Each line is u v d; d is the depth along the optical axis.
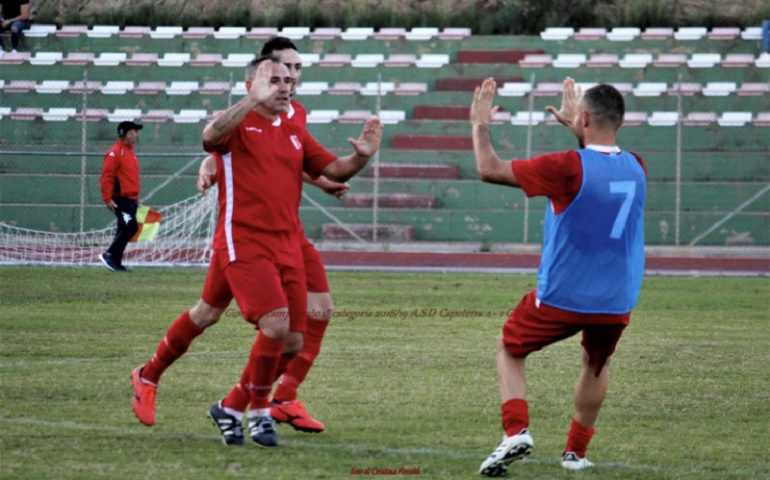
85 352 16.88
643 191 9.65
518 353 9.71
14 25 51.72
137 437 11.01
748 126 43.81
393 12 56.09
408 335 19.47
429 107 47.19
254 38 52.62
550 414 12.77
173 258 35.19
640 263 9.76
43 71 49.56
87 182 42.19
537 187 9.37
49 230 41.19
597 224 9.41
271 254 10.70
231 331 19.62
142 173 43.56
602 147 9.59
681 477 9.73
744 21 54.91
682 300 25.84
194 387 13.92
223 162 10.69
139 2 57.50
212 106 47.22
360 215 41.84
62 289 26.28
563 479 9.59
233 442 10.80
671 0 56.00
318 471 9.71
